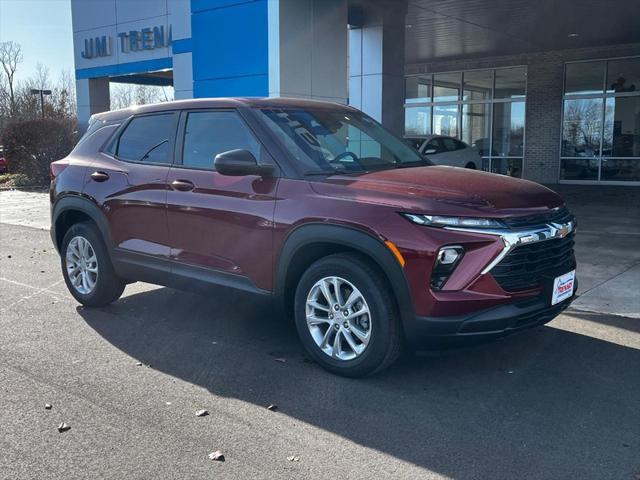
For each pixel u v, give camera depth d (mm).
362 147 5289
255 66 10828
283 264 4625
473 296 3961
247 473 3289
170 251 5379
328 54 11258
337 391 4289
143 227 5574
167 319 5992
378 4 13172
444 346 4094
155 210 5441
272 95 10641
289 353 5043
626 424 3789
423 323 4027
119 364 4836
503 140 21594
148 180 5516
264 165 4707
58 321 5969
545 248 4277
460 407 4035
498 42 18062
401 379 4477
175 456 3461
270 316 6055
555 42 18203
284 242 4582
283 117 5113
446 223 3990
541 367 4680
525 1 12961
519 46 18875
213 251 5074
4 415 3961
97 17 19062
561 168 20562
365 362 4312
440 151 17109
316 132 5113
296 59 10711
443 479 3221
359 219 4199
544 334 5402
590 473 3260
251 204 4785
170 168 5445
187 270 5266
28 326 5816
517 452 3479
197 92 11719
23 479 3238
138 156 5801
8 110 41938
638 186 19250
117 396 4246
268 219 4664
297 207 4516
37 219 13617
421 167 5074
